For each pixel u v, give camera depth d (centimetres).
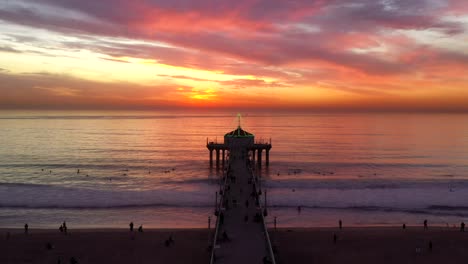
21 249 3806
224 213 3984
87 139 16762
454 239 4097
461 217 5103
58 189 6531
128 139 16912
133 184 7062
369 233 4303
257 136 19038
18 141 15650
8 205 5509
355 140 16925
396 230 4425
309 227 4625
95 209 5350
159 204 5581
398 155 12050
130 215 5109
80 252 3753
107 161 10331
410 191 6506
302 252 3784
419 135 19650
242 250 3064
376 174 8544
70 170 8819
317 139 17362
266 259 2792
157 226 4691
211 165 8981
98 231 4353
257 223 3694
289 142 15988
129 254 3719
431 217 5097
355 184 7094
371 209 5406
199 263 3516
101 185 6981
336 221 4897
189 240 4075
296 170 8969
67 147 13688
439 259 3622
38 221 4862
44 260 3572
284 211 5288
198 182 7219
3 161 10231
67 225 4716
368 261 3591
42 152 12219
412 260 3606
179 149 13288
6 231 4359
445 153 12619
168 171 8681
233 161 7112
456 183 7306
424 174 8638
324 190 6531
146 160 10550
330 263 3547
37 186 6775
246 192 4809
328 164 10056
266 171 8769
